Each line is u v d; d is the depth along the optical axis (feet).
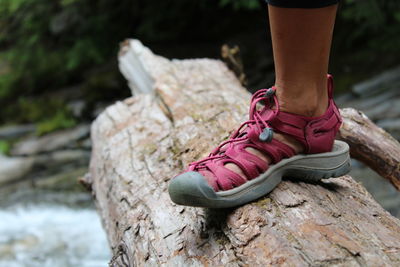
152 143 6.80
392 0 21.47
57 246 12.85
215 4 26.30
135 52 10.45
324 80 4.69
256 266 3.90
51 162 19.51
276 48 4.45
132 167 6.38
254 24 26.66
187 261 4.32
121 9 25.99
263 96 4.73
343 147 5.06
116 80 24.22
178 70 9.25
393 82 19.79
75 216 15.28
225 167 4.50
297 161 4.71
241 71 10.28
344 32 24.27
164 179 5.80
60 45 27.07
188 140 6.40
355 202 4.80
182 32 26.78
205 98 7.69
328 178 5.01
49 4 25.67
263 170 4.51
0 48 29.45
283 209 4.41
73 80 26.68
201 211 4.83
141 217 5.27
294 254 3.86
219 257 4.19
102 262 11.84
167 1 25.64
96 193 7.50
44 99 25.55
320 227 4.15
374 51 22.74
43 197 16.94
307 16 4.18
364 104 18.83
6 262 11.91
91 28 25.57
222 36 26.71
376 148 6.66
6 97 26.45
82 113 23.67
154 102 8.19
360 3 20.36
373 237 4.09
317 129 4.72
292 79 4.53
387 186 13.91
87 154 19.89
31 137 22.67
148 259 4.63
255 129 4.59
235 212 4.47
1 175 18.79
